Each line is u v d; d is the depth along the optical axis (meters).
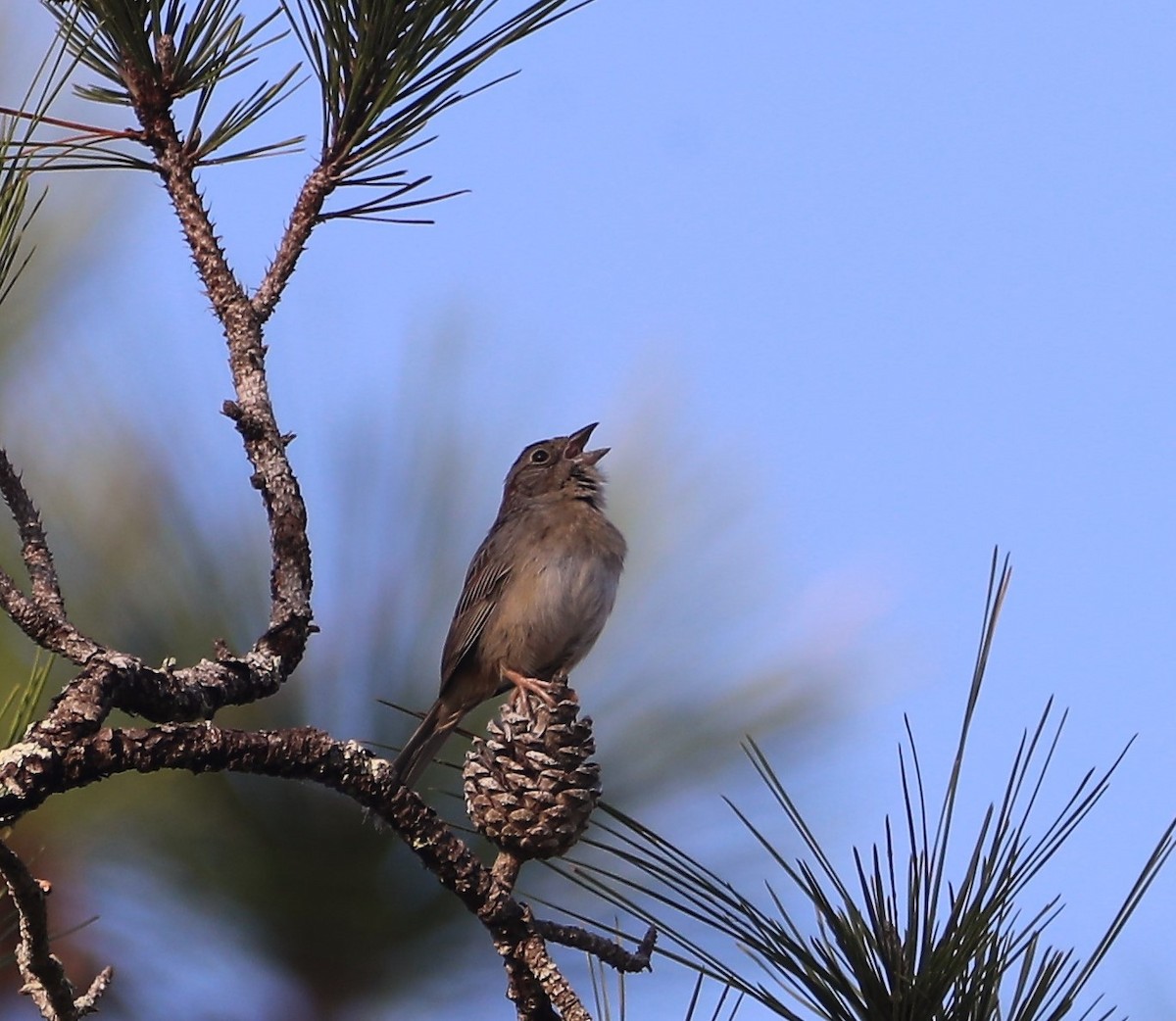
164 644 5.91
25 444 6.18
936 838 4.24
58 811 5.58
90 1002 4.86
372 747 5.93
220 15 5.71
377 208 5.75
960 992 4.19
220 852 5.52
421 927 5.55
